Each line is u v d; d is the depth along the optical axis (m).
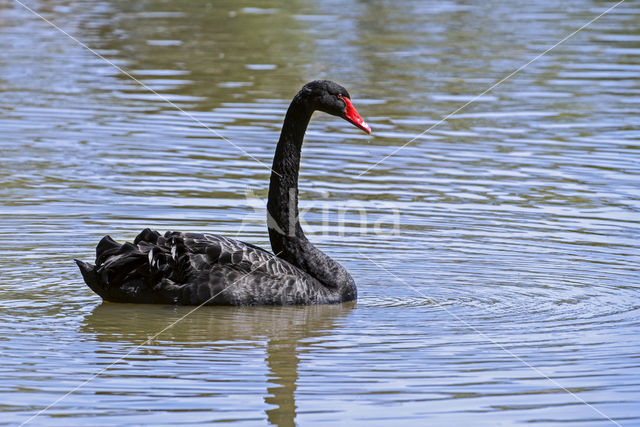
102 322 10.49
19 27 30.50
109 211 14.77
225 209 15.02
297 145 11.80
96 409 8.22
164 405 8.31
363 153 18.28
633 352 9.70
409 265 12.82
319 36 29.38
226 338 10.10
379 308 11.25
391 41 28.55
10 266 12.37
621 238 13.76
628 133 19.41
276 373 9.08
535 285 11.99
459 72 24.56
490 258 13.02
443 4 35.84
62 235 13.66
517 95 22.56
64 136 19.09
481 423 8.06
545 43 28.23
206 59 26.05
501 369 9.24
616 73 24.77
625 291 11.73
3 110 20.77
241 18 32.41
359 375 9.07
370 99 21.88
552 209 15.13
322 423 8.02
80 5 34.53
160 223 14.26
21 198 15.30
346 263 12.93
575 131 19.64
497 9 34.59
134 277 11.02
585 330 10.38
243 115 20.55
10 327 10.24
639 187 16.11
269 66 25.14
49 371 9.02
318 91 11.70
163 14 32.97
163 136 19.20
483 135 19.41
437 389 8.76
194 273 11.01
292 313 10.99
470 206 15.31
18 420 7.99
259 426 7.93
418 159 17.89
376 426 7.96
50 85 23.19
